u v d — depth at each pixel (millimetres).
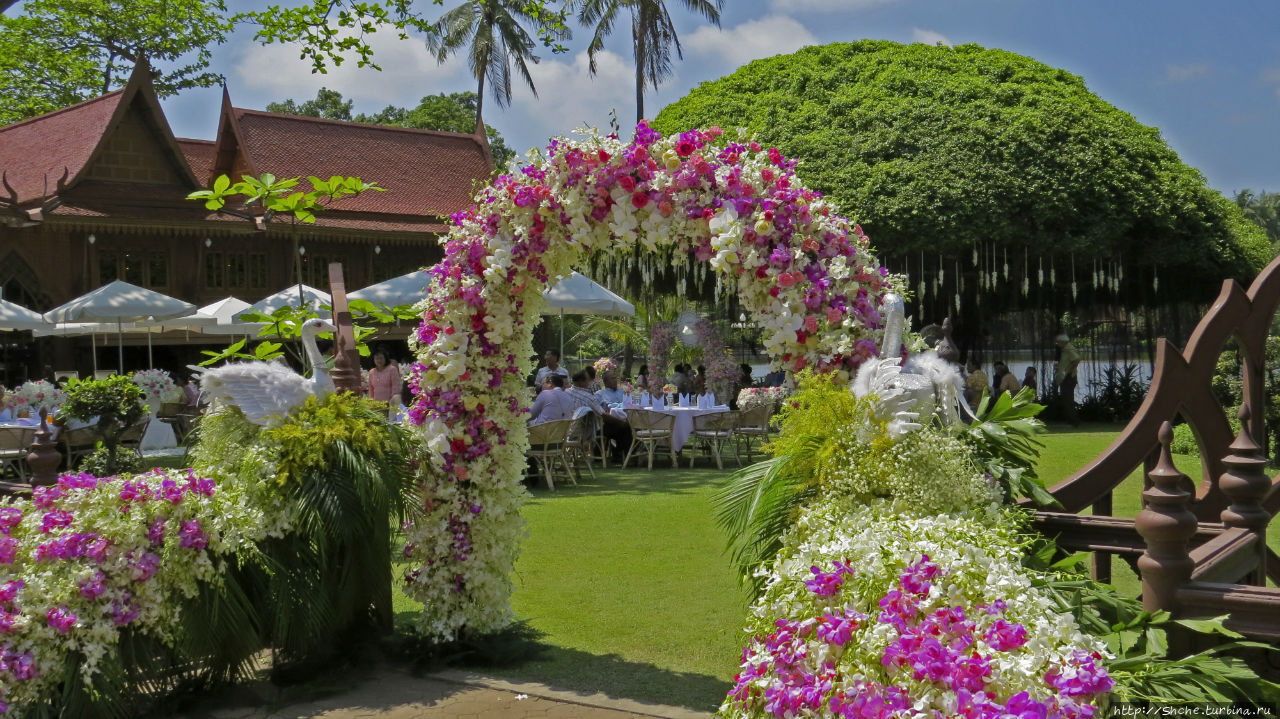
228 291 23062
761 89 24766
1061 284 22453
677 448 13227
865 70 23516
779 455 4180
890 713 2607
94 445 11500
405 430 5199
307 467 4691
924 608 2852
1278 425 12078
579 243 4961
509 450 5254
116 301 14695
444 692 4523
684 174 4641
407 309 7012
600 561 7074
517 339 5250
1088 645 2787
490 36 32094
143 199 21688
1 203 19328
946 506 3691
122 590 4066
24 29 27500
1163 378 4258
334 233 23719
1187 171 21906
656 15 31234
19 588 3877
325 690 4523
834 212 4746
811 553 3299
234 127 23984
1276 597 2885
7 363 21125
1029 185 20000
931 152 20500
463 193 27172
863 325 4418
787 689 2914
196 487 4379
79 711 3879
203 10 29000
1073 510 4246
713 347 21484
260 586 4535
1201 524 3918
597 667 4766
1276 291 4488
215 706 4387
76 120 22875
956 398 4070
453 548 5125
